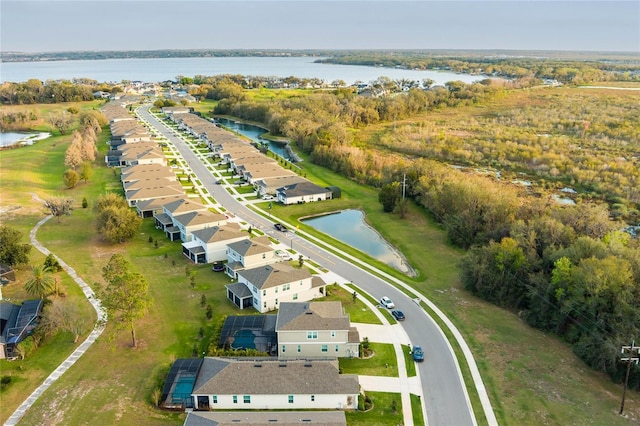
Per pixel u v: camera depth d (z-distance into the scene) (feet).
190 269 276.82
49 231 328.08
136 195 379.35
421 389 180.24
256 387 167.84
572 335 210.79
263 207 391.04
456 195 353.31
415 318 230.07
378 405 171.01
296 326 196.13
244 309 235.20
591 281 204.44
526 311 236.02
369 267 286.46
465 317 233.14
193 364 180.86
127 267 214.90
